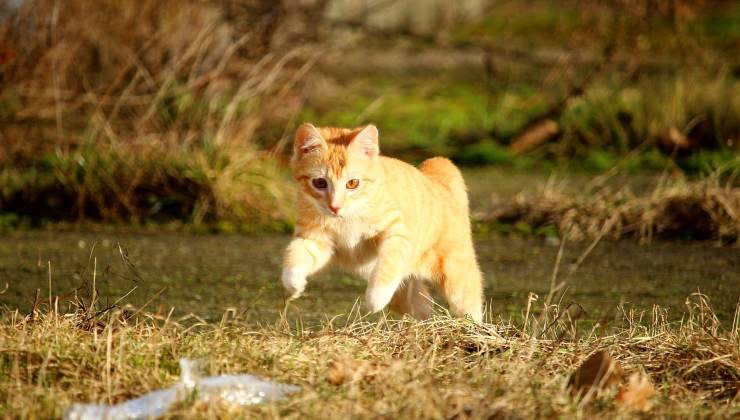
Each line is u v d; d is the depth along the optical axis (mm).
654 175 16781
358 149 8703
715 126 18000
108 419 5887
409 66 26203
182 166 14680
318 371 6664
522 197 14656
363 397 6203
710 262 11852
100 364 6562
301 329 7887
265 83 15773
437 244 9148
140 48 16141
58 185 14688
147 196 14562
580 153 18453
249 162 14945
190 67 16219
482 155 18547
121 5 16344
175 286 10625
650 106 18766
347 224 8711
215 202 14352
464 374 6664
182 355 6867
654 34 21578
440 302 10203
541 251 12688
